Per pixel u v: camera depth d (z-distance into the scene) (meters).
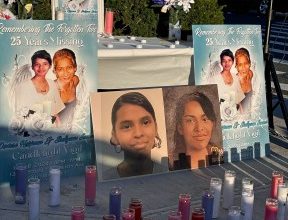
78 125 5.88
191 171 6.29
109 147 5.89
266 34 7.56
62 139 5.79
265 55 7.55
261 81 7.00
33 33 5.55
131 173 5.96
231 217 4.61
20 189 5.14
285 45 17.48
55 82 5.72
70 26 5.77
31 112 5.59
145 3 7.69
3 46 5.41
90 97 5.92
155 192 5.65
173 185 5.86
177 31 7.36
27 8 6.43
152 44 6.83
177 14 7.34
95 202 5.28
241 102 6.80
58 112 5.75
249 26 6.89
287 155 7.11
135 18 7.68
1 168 5.45
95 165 5.89
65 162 5.82
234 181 5.54
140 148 6.03
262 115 7.00
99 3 7.24
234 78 6.76
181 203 4.73
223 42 6.70
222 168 6.47
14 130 5.50
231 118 6.71
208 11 7.39
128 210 4.35
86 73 5.92
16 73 5.49
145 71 6.44
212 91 6.57
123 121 5.99
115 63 6.25
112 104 5.98
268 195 5.79
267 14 7.56
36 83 5.61
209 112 6.50
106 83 6.27
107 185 5.74
